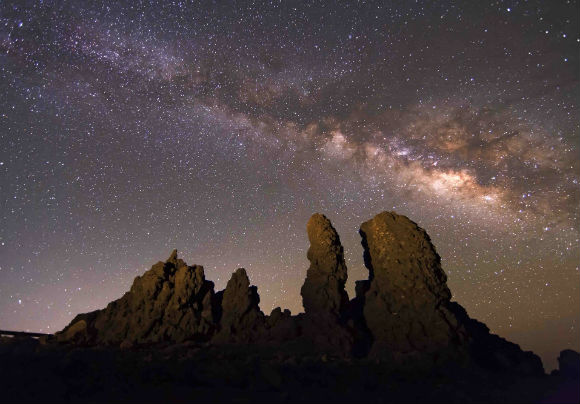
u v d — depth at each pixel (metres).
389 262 18.12
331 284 18.34
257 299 20.05
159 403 9.51
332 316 17.27
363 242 20.33
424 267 17.62
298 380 12.02
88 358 12.66
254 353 15.46
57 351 13.73
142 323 17.66
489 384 13.17
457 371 14.21
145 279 18.91
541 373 15.72
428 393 11.81
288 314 19.64
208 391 10.61
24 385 9.89
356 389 11.71
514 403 11.34
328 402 10.48
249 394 10.61
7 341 16.03
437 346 15.53
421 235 18.34
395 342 16.36
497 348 17.55
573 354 15.43
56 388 9.79
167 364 12.28
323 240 19.03
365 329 18.12
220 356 14.02
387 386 12.22
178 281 18.88
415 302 16.95
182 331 17.59
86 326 18.44
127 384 10.58
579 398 11.77
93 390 10.02
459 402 11.12
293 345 16.22
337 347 16.09
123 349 15.19
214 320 19.06
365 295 18.41
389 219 19.05
